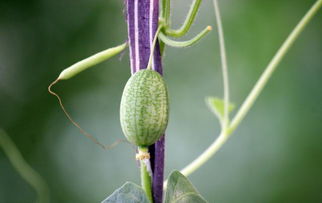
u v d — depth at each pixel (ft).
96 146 2.59
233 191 2.58
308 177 2.59
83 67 1.01
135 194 1.00
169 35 1.00
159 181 1.00
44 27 2.58
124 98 0.96
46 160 2.54
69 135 2.58
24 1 2.57
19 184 2.42
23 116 2.54
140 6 1.00
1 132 2.00
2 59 2.55
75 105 2.60
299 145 2.60
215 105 1.46
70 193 2.54
